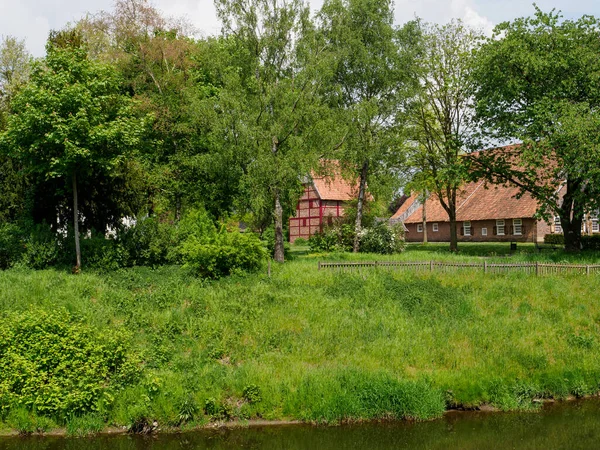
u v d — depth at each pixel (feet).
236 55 88.28
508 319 58.13
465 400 43.70
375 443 37.22
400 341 51.72
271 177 83.15
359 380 43.50
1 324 43.32
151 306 56.59
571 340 54.29
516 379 46.98
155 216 88.89
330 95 99.30
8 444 35.70
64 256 71.56
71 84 68.90
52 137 63.77
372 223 119.34
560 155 85.71
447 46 115.14
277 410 40.86
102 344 43.19
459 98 114.32
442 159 118.11
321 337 51.47
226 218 103.24
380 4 107.24
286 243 155.22
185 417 38.83
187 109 90.27
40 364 39.60
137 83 100.53
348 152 95.55
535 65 88.38
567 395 46.47
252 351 48.39
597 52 91.09
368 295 62.54
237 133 84.17
